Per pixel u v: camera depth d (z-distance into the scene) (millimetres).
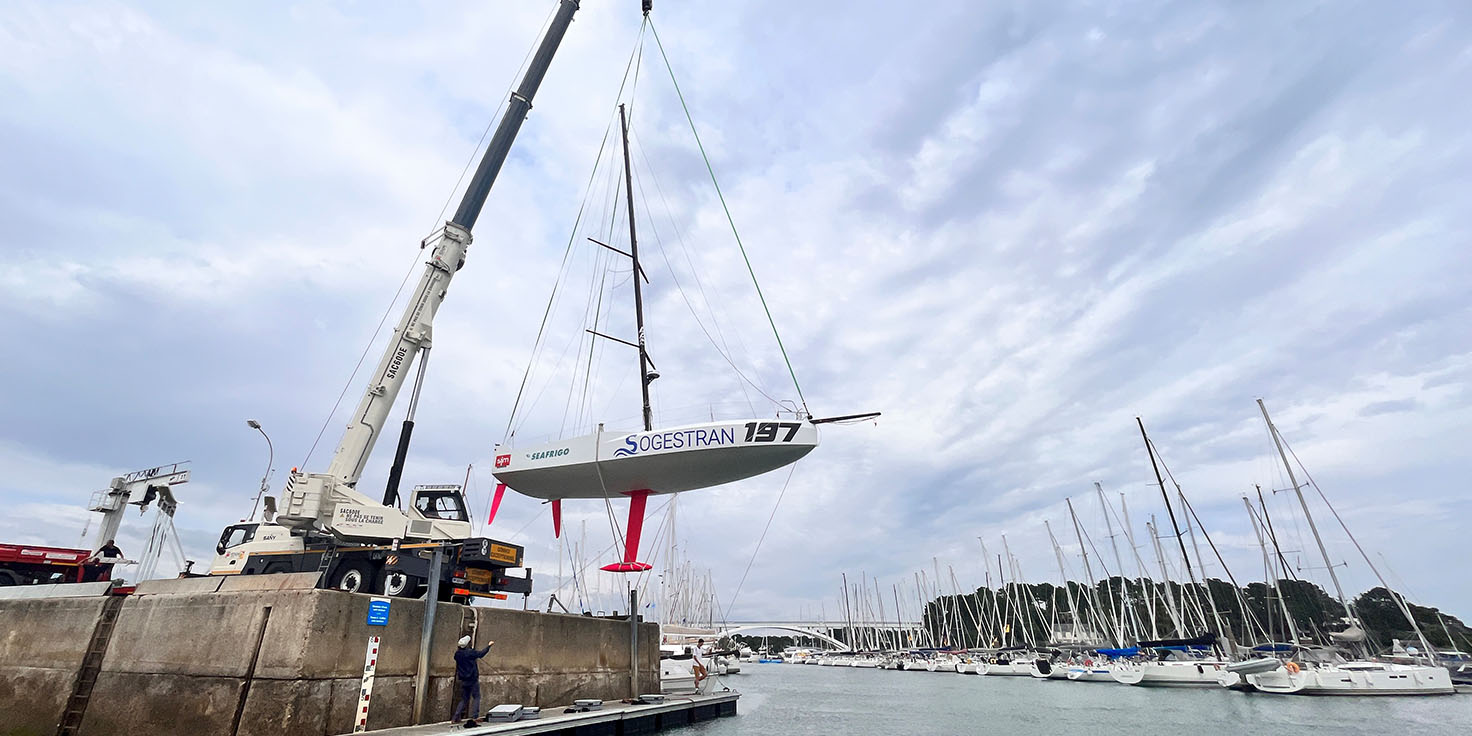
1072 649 47500
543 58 17594
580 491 18078
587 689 14758
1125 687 34312
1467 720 20750
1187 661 32625
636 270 21500
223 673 9328
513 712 10906
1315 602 43250
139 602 10648
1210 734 18234
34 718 10328
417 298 14914
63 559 18422
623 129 22984
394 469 13898
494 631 12273
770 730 17203
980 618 77188
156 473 23047
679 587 55156
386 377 14281
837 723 19812
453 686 11133
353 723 9320
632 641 16703
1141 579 44938
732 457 15320
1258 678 29266
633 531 17703
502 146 16594
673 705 15867
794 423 14984
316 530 12633
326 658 9188
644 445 15711
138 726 9617
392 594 12039
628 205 22203
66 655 10680
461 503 14281
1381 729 19000
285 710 8672
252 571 13516
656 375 20328
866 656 75938
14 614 11570
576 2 18375
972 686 38906
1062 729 19109
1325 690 27562
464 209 15766
